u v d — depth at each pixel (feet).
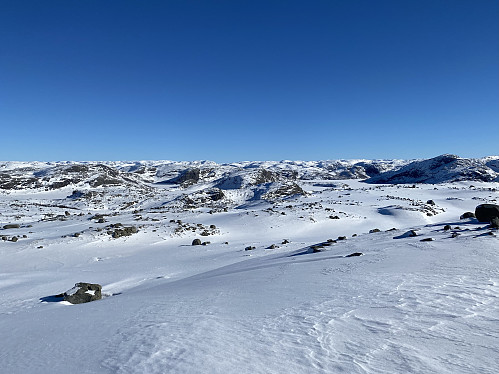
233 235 136.05
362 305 28.78
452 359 18.75
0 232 141.38
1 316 41.04
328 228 151.53
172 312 31.45
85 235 117.60
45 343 25.98
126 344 23.22
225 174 576.61
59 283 65.46
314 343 21.50
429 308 26.99
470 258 44.42
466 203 232.73
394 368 17.94
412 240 65.21
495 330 22.36
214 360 19.51
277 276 46.26
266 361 19.20
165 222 155.53
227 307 31.73
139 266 82.64
